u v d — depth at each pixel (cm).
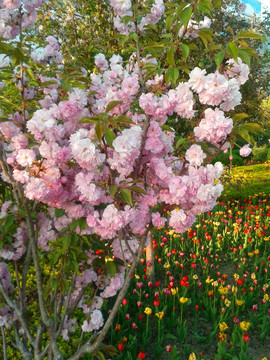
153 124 193
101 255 240
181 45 188
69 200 200
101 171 194
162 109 182
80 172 185
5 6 230
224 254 583
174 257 513
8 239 213
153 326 390
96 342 214
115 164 179
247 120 700
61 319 227
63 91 212
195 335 364
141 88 213
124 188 182
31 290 353
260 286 475
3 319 234
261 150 1733
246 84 677
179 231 212
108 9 577
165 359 342
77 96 192
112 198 197
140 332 370
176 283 471
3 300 239
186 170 213
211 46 198
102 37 580
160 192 200
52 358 234
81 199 190
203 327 393
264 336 367
